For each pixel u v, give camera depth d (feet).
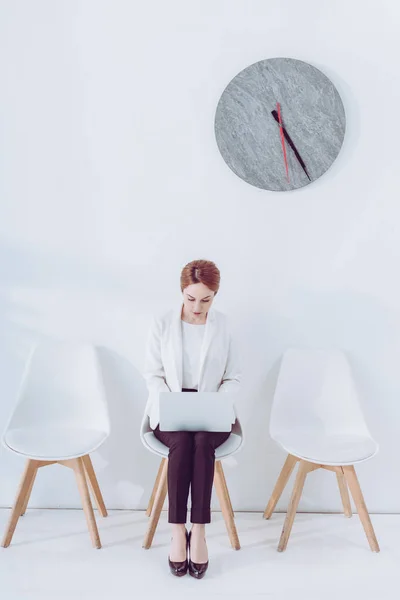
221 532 7.69
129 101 7.92
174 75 7.90
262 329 8.18
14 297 8.16
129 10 7.82
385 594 6.37
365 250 8.07
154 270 8.11
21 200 8.03
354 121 7.95
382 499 8.38
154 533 7.35
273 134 7.89
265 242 8.07
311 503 8.39
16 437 7.19
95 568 6.74
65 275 8.12
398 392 8.25
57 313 8.18
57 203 8.03
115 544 7.30
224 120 7.86
